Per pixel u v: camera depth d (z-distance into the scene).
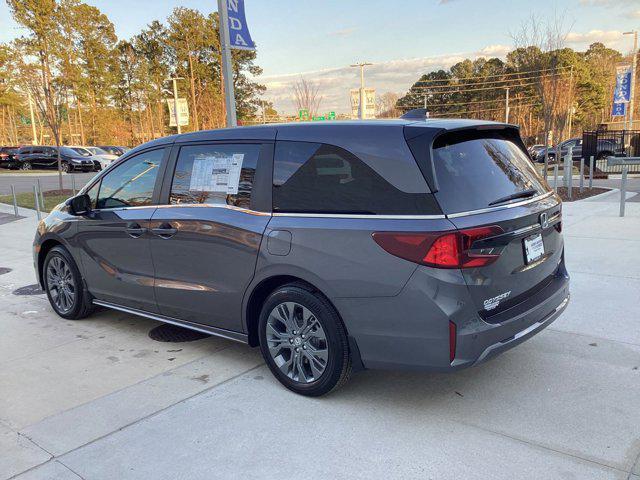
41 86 19.50
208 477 2.73
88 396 3.68
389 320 3.07
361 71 43.75
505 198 3.23
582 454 2.79
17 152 38.22
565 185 14.71
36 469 2.85
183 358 4.31
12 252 9.16
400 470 2.72
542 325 3.41
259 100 62.59
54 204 16.06
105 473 2.80
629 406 3.25
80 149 35.19
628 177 18.66
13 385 3.89
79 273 5.16
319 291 3.38
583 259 6.68
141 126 67.56
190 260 4.06
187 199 4.15
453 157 3.16
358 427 3.15
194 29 54.34
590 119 72.44
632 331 4.38
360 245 3.12
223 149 3.97
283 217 3.51
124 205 4.64
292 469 2.77
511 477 2.63
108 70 61.69
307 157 3.47
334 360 3.33
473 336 2.95
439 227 2.89
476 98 87.00
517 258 3.21
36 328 5.16
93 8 55.19
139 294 4.55
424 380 3.73
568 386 3.54
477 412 3.26
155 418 3.34
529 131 66.31
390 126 3.22
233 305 3.86
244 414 3.36
